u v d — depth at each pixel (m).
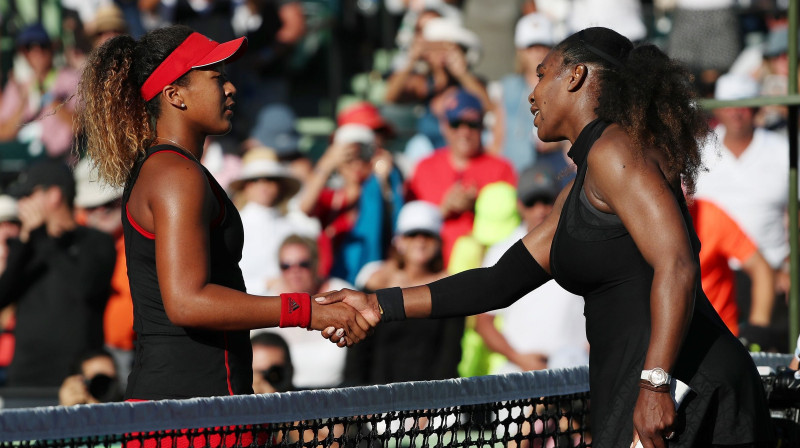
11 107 35.31
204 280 9.81
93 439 8.73
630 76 9.69
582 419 12.12
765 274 19.95
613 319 9.67
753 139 25.75
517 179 25.72
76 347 22.34
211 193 10.12
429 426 10.56
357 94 39.00
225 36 33.22
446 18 35.28
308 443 9.92
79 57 32.62
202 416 8.84
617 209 9.34
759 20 34.28
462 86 32.56
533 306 22.16
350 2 39.47
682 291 9.00
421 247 23.12
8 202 25.45
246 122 34.09
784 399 11.50
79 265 22.62
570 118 10.33
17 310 22.56
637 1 33.28
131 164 10.42
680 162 9.48
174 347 10.14
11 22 38.31
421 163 27.83
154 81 10.46
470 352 22.34
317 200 27.05
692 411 9.45
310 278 23.58
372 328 11.48
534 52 29.66
